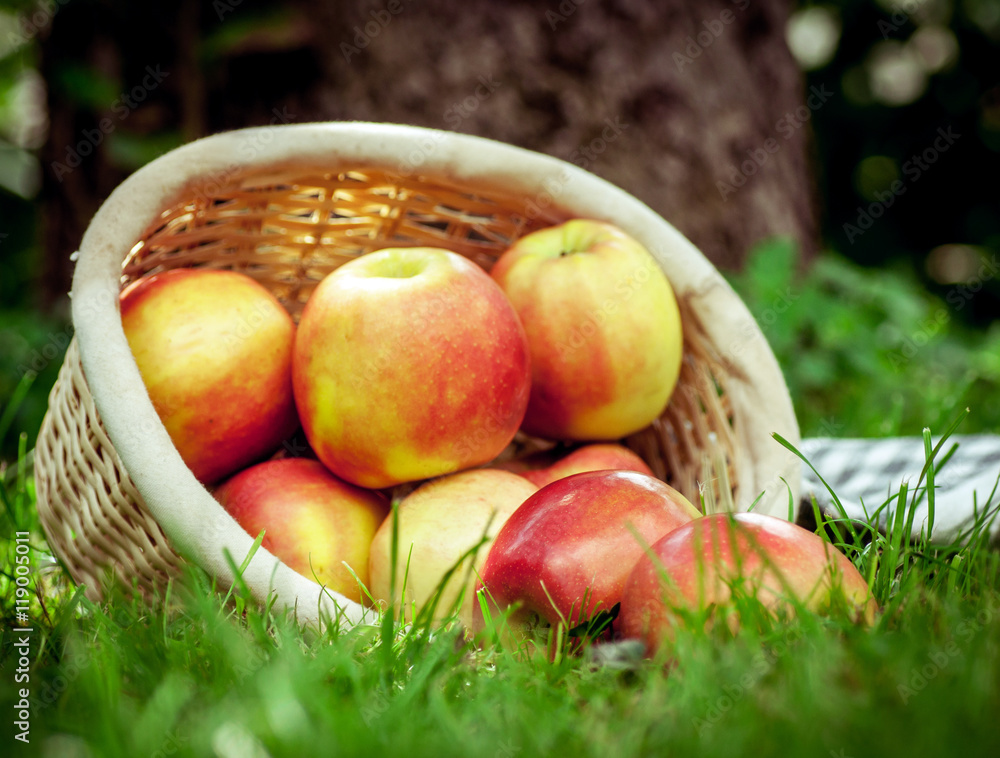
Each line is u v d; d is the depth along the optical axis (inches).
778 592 30.6
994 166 185.8
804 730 22.5
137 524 36.9
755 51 103.8
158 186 42.4
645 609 31.0
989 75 179.3
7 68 117.6
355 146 46.2
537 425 52.2
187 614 34.2
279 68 95.8
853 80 184.4
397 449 42.4
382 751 23.0
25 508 51.4
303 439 51.9
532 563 34.7
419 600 40.3
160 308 43.8
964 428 81.5
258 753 23.0
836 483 54.2
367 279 43.8
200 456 44.9
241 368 44.4
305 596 34.6
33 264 130.6
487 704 26.9
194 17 97.0
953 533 40.7
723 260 97.1
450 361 41.9
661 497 36.7
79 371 38.8
